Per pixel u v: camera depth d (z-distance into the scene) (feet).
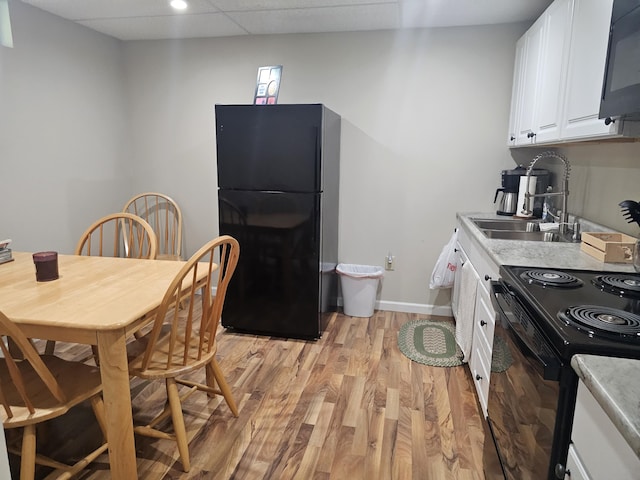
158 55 11.98
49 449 6.16
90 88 11.10
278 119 8.91
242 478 5.64
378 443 6.32
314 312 9.61
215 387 7.47
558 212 8.88
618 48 4.48
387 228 11.46
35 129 9.64
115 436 5.01
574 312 3.75
